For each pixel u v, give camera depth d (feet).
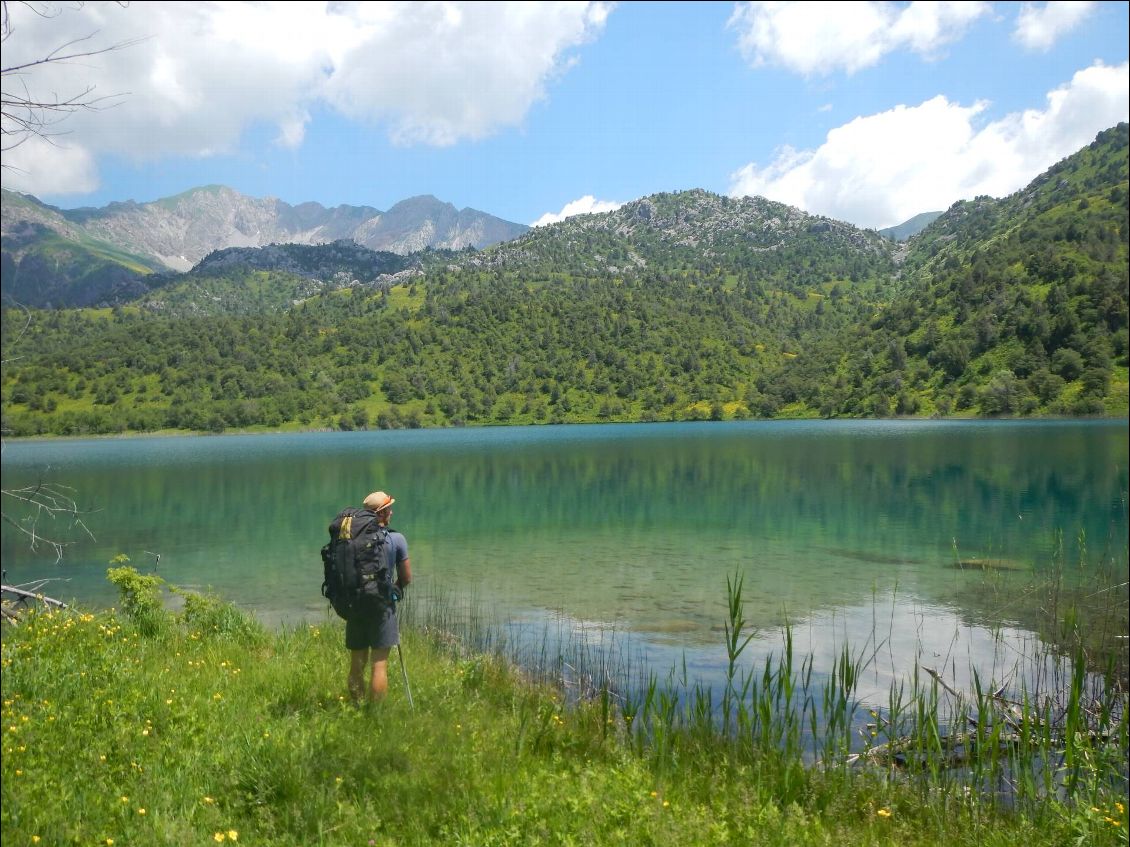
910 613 54.60
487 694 30.32
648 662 42.96
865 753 26.53
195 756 19.58
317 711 23.73
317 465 276.62
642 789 19.19
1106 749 24.56
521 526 109.70
